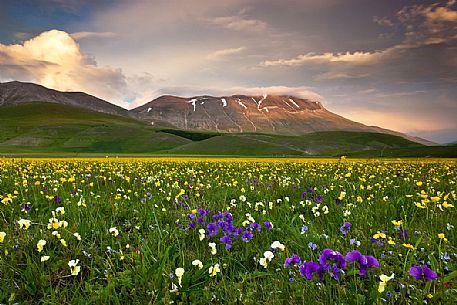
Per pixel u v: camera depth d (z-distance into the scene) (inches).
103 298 137.8
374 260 117.7
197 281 156.8
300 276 143.1
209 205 297.6
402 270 151.2
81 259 176.6
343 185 411.5
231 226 199.5
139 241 195.9
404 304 130.4
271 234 209.9
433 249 179.0
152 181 458.3
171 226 235.3
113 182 435.8
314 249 177.3
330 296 125.6
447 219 227.8
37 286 152.9
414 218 241.8
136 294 145.4
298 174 636.7
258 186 421.1
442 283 129.2
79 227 211.5
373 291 127.3
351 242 175.3
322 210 255.0
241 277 158.4
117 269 171.8
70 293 148.2
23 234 204.2
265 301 136.1
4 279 151.8
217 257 179.5
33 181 451.2
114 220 243.1
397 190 371.6
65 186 406.9
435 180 450.6
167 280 147.3
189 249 197.0
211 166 909.2
